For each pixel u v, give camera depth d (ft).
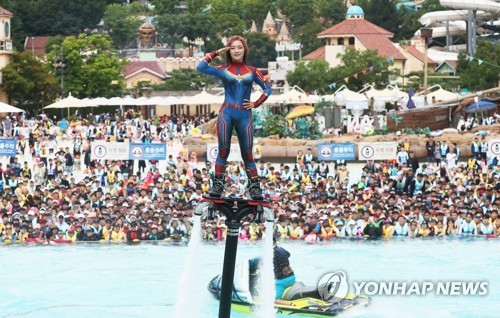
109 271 116.88
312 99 308.19
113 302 100.68
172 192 152.97
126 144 181.16
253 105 59.82
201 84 547.49
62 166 193.16
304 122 242.58
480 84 425.28
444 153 207.72
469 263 118.93
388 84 435.53
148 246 134.31
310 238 135.95
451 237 138.51
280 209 140.56
